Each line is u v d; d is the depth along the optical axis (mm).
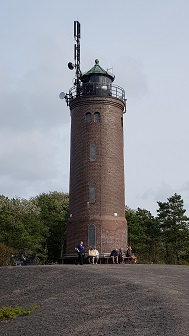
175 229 67000
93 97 46031
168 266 32094
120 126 46969
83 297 18844
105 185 43938
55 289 21438
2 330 15492
